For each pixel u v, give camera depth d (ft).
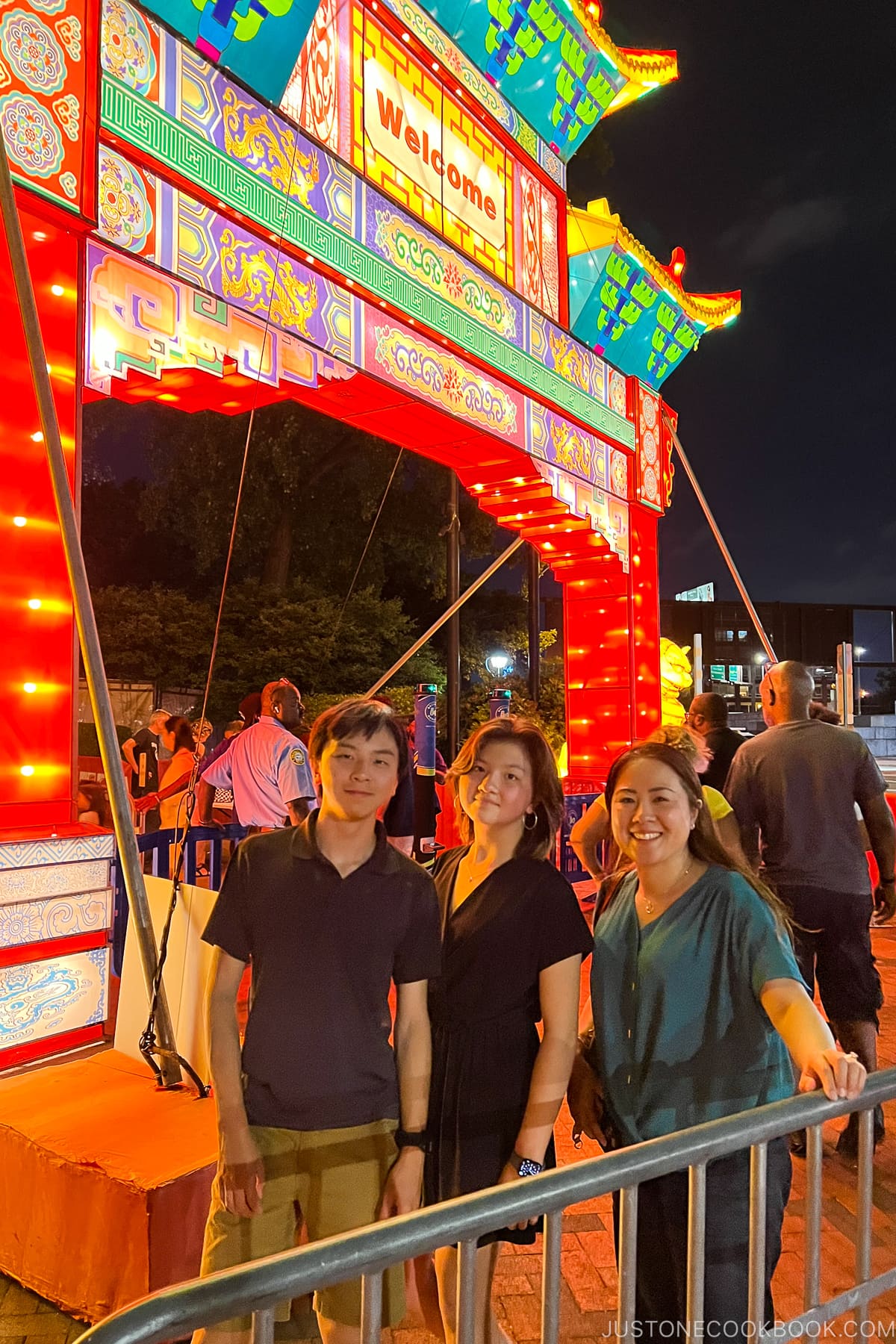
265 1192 6.76
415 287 21.27
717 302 32.81
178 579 76.74
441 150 22.63
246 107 16.92
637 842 6.96
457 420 22.79
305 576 71.92
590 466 29.17
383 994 7.01
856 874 12.17
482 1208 4.38
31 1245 8.76
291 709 18.31
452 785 7.98
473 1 22.53
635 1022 6.89
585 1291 9.21
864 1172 5.92
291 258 17.93
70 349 13.30
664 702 39.29
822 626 163.22
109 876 13.04
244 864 7.09
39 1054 12.15
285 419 62.54
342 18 19.65
